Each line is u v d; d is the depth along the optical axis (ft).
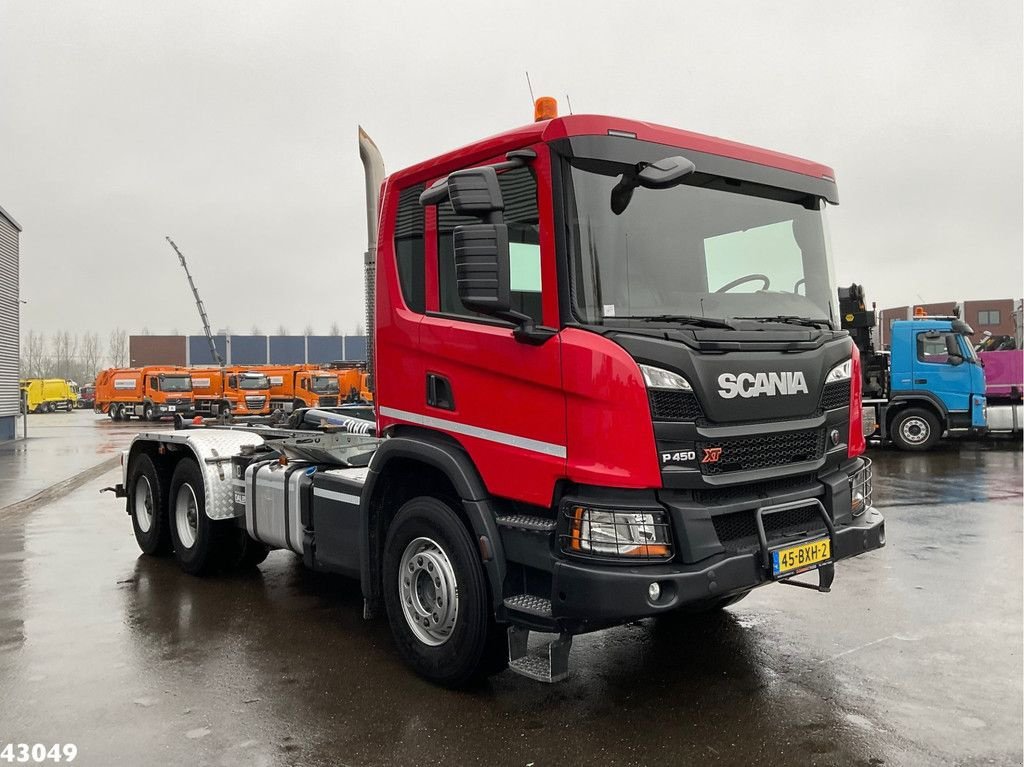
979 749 11.73
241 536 22.63
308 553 18.25
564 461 12.10
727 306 13.53
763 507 12.56
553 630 12.37
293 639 17.16
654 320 12.45
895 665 15.10
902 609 18.58
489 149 13.50
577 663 15.43
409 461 14.96
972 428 51.49
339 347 264.72
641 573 11.41
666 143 13.21
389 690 14.26
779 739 12.12
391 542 15.15
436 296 14.55
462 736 12.39
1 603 20.07
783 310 14.32
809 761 11.44
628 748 11.93
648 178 12.45
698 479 11.89
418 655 14.58
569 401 12.05
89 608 19.60
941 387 51.11
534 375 12.51
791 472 13.05
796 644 16.33
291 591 21.17
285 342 261.44
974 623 17.56
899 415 52.42
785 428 13.02
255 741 12.30
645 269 12.69
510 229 13.03
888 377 52.75
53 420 136.67
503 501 13.46
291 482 19.04
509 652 13.16
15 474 49.06
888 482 38.99
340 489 17.12
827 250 15.52
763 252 14.34
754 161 14.43
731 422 12.38
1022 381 56.65
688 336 12.15
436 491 14.96
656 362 11.78
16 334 85.05
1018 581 20.95
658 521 11.71
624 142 12.69
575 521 11.93
